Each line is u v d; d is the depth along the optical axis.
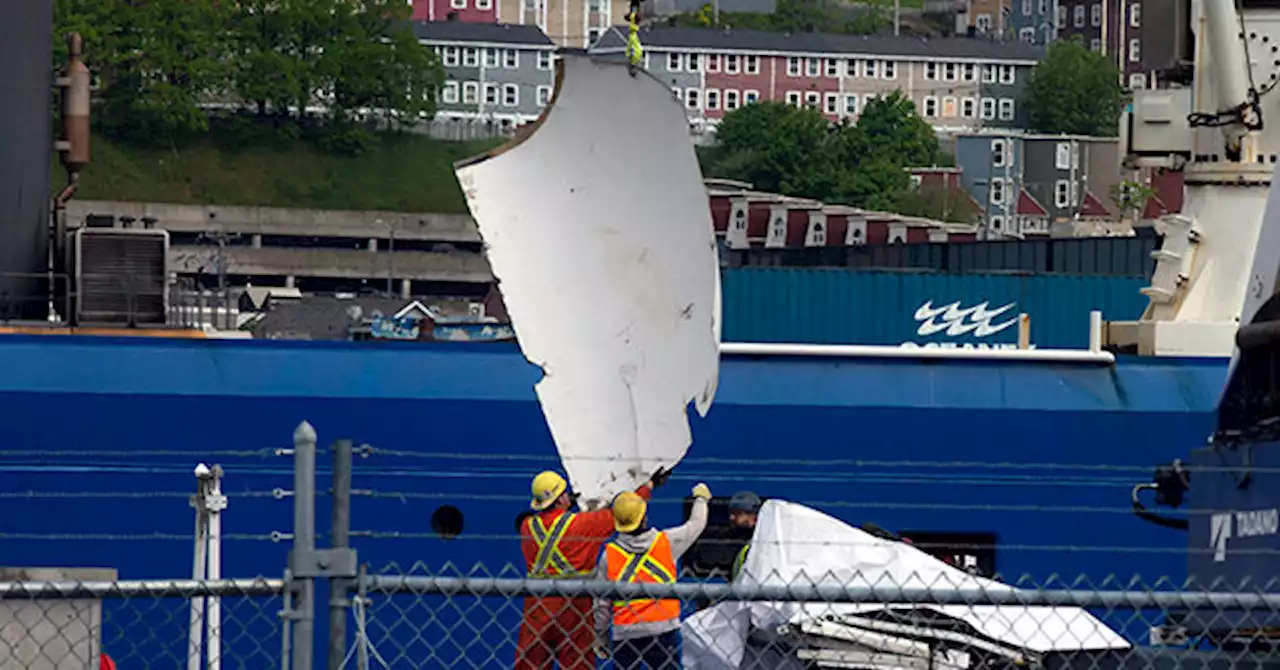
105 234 52.72
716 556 48.22
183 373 50.09
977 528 52.00
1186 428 53.16
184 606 46.72
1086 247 92.00
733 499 41.28
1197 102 56.62
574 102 34.09
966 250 94.31
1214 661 33.81
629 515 34.19
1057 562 51.88
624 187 34.19
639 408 34.22
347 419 50.03
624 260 34.12
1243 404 39.97
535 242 34.03
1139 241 91.81
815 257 98.06
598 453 34.22
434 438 50.34
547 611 34.03
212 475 39.53
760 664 35.97
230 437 49.91
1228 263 56.50
